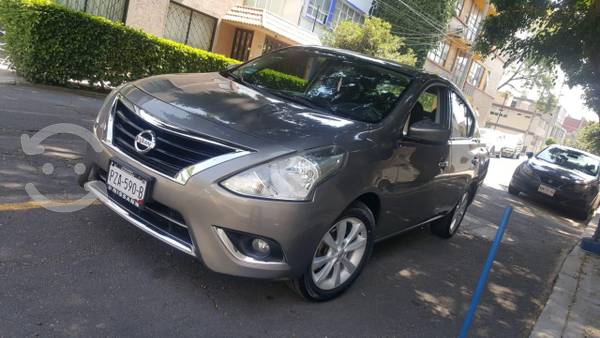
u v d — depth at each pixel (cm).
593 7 825
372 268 453
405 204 413
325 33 2027
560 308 461
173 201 289
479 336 382
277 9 1977
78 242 339
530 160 1243
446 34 2683
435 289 448
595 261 671
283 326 312
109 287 300
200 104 325
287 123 325
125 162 311
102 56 993
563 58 941
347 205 324
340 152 316
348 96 402
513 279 544
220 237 285
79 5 1338
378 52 1872
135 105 323
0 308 254
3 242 313
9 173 427
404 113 393
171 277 329
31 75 909
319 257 333
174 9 1636
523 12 969
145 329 271
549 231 889
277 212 285
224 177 283
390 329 350
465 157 525
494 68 4169
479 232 725
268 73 430
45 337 244
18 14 896
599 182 1155
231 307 316
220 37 1852
